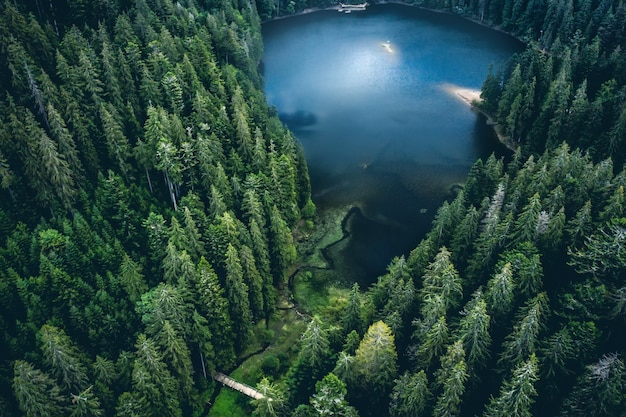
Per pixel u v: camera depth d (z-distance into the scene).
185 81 100.56
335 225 106.75
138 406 60.91
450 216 81.12
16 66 83.12
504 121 130.25
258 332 84.38
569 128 109.44
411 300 67.62
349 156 126.44
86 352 67.19
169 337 64.94
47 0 103.69
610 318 59.69
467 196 92.00
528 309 61.44
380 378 61.25
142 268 77.06
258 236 81.81
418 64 164.88
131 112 90.25
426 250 75.44
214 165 90.19
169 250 71.94
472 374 59.19
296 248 100.75
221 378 77.31
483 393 60.75
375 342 59.72
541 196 81.00
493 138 131.50
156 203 86.69
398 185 117.69
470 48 173.50
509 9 179.00
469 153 127.25
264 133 103.38
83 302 70.25
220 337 75.38
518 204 81.44
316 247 101.56
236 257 74.38
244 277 78.06
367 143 130.75
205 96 99.31
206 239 79.12
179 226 76.56
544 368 57.84
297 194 103.06
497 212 74.94
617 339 59.94
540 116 115.00
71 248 72.06
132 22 108.44
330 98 149.12
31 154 76.06
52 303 68.75
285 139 99.50
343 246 102.00
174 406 66.25
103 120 83.62
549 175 82.44
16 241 71.88
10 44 83.88
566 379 57.84
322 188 116.62
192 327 70.81
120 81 93.81
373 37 181.62
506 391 53.56
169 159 83.50
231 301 75.81
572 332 58.59
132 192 84.06
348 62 166.62
